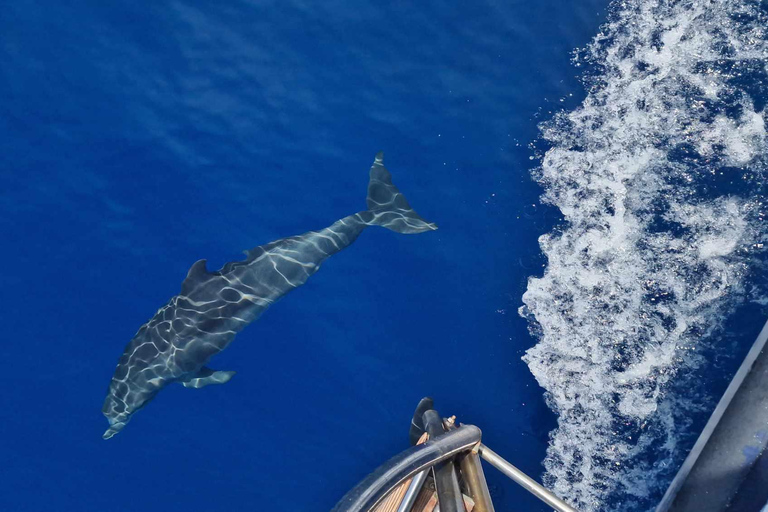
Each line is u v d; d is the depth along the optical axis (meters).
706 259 10.22
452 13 11.26
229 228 10.79
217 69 11.16
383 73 11.16
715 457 7.46
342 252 10.75
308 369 10.55
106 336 10.52
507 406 10.35
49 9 11.18
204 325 9.91
